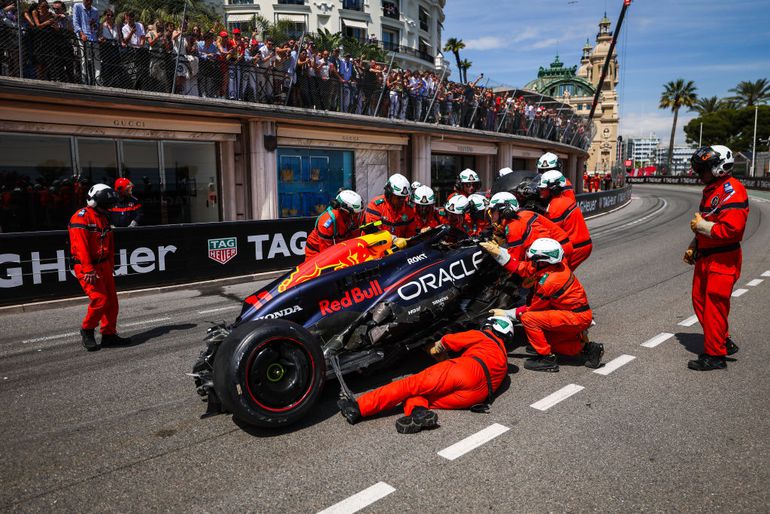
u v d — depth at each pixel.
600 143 56.88
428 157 18.97
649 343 5.49
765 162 54.81
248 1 34.22
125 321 6.86
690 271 9.72
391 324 4.25
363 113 16.19
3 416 3.99
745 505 2.75
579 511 2.70
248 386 3.45
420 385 3.75
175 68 12.08
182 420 3.88
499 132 21.88
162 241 8.95
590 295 7.89
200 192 14.29
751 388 4.25
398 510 2.73
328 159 16.83
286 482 3.01
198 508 2.78
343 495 2.87
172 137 13.01
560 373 4.68
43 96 10.35
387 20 38.53
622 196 30.25
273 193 14.54
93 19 11.02
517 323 5.41
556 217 5.60
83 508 2.81
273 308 4.10
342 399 3.81
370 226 5.25
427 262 4.80
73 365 5.12
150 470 3.18
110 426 3.79
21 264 7.64
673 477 3.00
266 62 13.91
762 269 9.59
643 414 3.81
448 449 3.35
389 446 3.41
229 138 14.05
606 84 56.84
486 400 3.98
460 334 4.14
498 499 2.81
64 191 12.01
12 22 10.02
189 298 8.30
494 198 5.25
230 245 9.79
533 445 3.39
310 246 5.38
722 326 4.58
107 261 5.66
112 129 12.05
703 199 4.63
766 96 74.50
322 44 27.64
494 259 5.10
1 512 2.78
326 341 4.23
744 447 3.33
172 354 5.42
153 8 20.48
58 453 3.41
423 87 18.11
